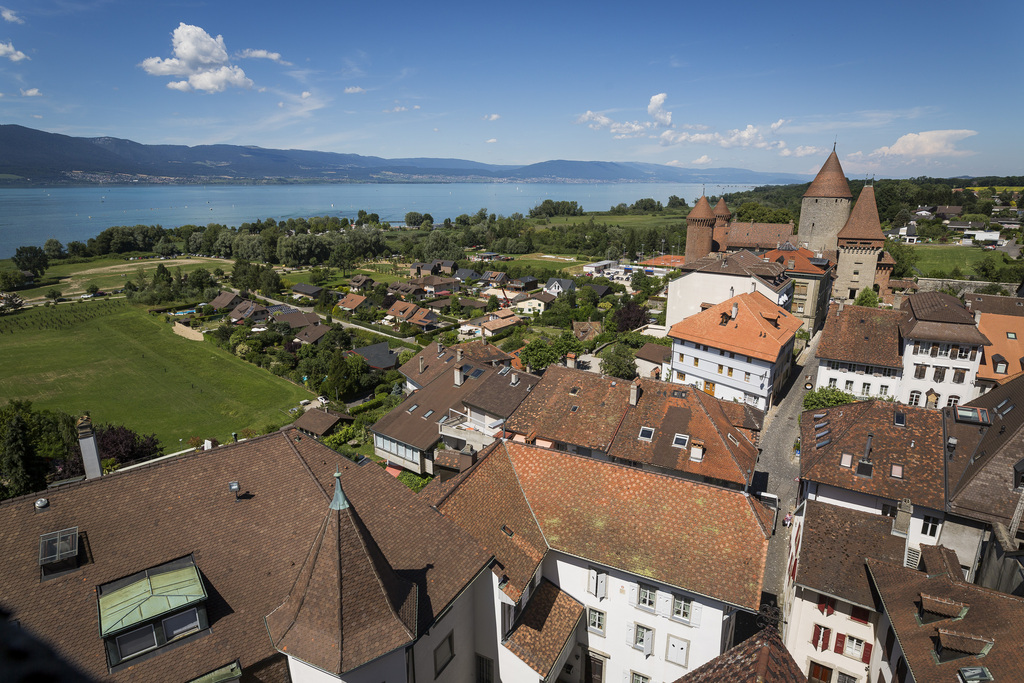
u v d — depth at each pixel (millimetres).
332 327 140125
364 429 79875
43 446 57844
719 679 18719
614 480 33031
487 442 56469
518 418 54812
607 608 31281
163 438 87375
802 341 97312
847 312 72438
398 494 28609
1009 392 42656
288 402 100438
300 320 144250
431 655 25641
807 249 117625
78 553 21828
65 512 22656
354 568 22234
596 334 123125
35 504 22344
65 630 20000
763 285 87062
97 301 174750
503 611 28219
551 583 32688
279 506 26438
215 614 22312
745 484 43719
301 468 28203
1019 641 23000
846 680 33094
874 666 30828
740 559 28703
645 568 29500
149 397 104375
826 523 34938
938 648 24125
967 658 23234
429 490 32875
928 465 38750
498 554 29156
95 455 31906
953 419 41438
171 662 20703
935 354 63812
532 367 96000
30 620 19828
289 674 22953
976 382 64250
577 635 32500
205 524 24656
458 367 67375
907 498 37531
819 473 40531
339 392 96000
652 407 50750
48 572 21125
